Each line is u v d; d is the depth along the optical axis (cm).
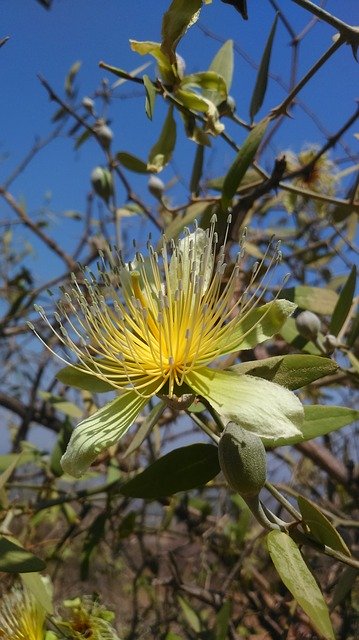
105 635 16
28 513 19
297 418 11
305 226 27
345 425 13
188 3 15
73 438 12
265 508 12
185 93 16
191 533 27
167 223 25
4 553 13
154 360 12
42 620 15
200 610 28
